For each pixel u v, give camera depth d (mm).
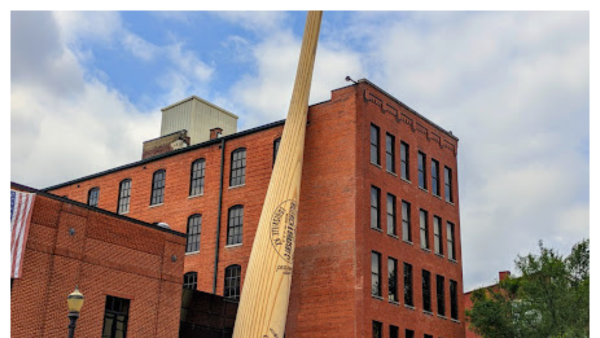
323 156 35656
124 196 46125
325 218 34500
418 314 36062
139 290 26609
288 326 33969
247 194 39062
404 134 38719
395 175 36969
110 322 25391
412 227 37469
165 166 44406
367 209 33938
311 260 34281
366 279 32625
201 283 39500
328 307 32938
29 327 22500
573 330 32250
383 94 37469
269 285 29219
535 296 35125
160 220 43125
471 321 38000
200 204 41375
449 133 43312
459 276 40844
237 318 29547
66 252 24078
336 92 36312
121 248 26250
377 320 32719
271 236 30078
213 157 41906
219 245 39312
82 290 24422
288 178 30969
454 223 41781
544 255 35969
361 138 34750
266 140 39250
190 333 30828
